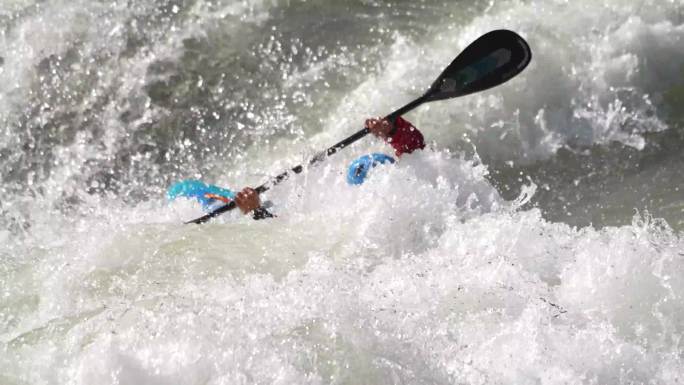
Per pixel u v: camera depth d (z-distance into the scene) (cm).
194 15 2534
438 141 2297
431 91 2044
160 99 2447
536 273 1614
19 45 2458
